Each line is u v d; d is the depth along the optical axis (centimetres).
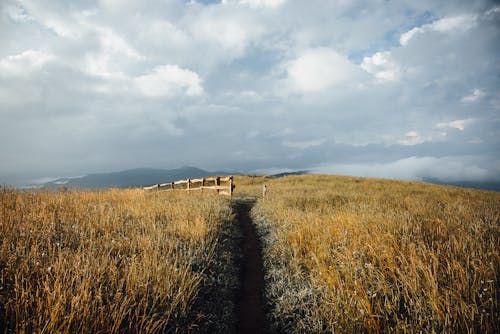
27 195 841
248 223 974
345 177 3012
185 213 762
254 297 472
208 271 466
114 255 425
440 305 277
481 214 666
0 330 230
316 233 586
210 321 341
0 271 308
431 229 500
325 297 367
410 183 2334
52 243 443
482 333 246
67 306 261
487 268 319
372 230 510
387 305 303
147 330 255
